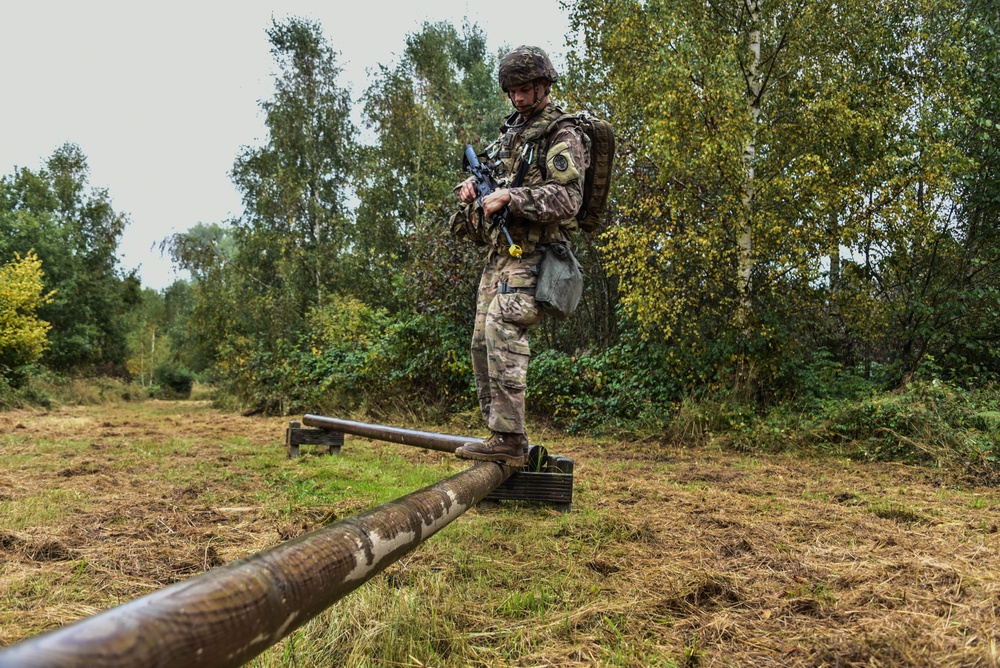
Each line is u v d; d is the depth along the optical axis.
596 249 10.62
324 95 24.11
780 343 8.51
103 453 6.33
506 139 3.25
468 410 9.94
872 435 7.23
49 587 2.53
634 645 2.06
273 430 8.91
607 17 10.39
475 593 2.51
